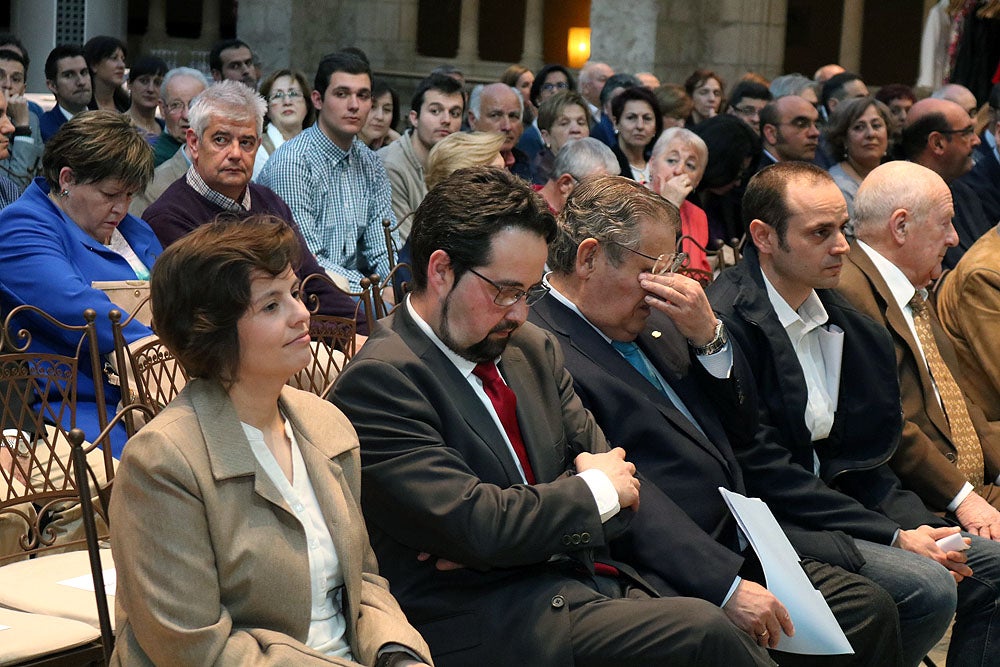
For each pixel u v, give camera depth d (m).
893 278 4.84
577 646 3.02
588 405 3.70
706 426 3.88
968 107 11.38
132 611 2.43
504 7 22.47
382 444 3.04
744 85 11.57
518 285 3.13
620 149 9.29
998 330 5.11
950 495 4.52
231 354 2.52
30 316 4.41
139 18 22.81
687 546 3.43
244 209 5.71
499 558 3.01
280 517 2.56
